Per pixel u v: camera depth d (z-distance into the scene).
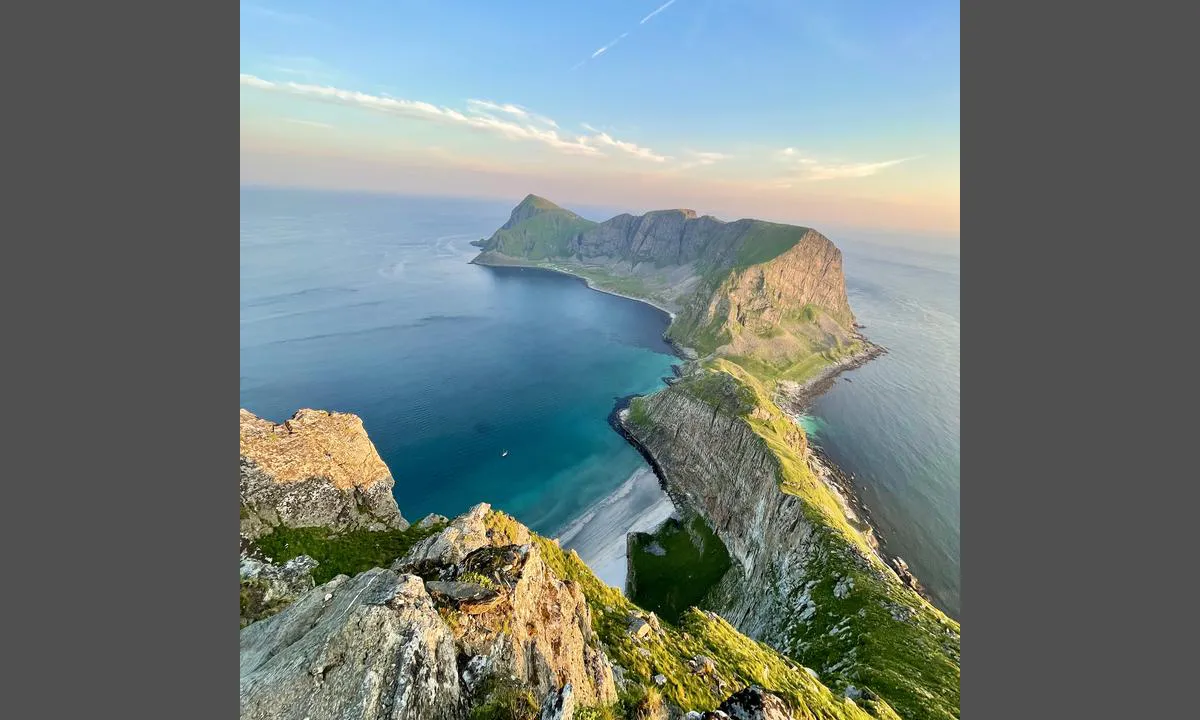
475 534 61.28
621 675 44.75
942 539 179.00
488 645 34.03
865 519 184.25
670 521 171.25
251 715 27.58
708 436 198.00
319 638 31.53
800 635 95.31
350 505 69.19
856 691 68.75
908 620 89.94
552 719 29.55
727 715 34.56
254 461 63.69
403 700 27.70
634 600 139.38
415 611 32.22
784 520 132.50
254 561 57.94
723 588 140.00
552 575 46.38
